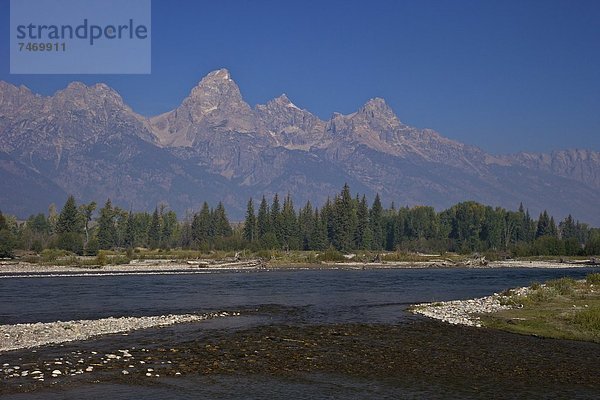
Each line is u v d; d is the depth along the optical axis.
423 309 53.12
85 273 105.25
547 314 47.47
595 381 28.20
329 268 134.62
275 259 148.12
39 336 37.59
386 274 114.50
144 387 26.44
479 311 50.31
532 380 28.31
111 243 180.50
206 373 29.02
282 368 30.25
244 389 26.44
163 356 32.47
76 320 46.84
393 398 25.39
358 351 34.47
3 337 37.00
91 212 185.88
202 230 192.75
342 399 25.19
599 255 179.62
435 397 25.59
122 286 80.12
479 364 31.36
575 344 36.56
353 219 191.62
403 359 32.41
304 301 62.50
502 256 179.50
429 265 146.88
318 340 37.91
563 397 25.67
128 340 37.06
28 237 161.25
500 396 25.78
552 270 133.38
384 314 50.88
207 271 117.81
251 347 35.41
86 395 25.08
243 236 193.50
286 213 191.38
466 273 119.00
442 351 34.53
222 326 43.66
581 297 57.31
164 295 68.12
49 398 24.55
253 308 55.78
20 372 28.34
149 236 197.62
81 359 31.17
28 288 75.50
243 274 110.19
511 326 42.47
